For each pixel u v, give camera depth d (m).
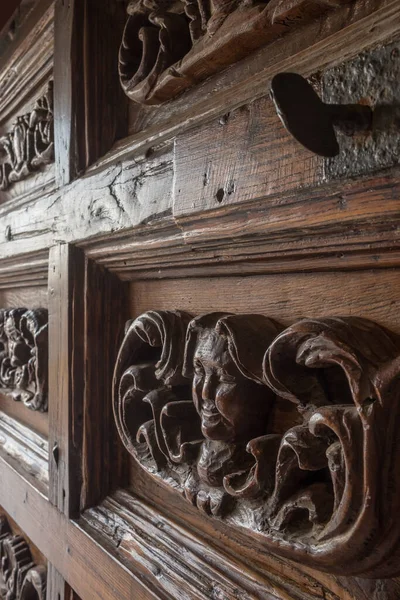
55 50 1.06
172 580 0.74
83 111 0.98
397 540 0.45
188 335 0.68
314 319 0.51
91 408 0.98
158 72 0.76
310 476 0.56
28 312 1.25
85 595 0.93
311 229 0.51
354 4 0.51
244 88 0.62
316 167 0.48
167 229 0.72
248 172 0.57
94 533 0.93
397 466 0.44
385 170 0.42
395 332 0.50
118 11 0.98
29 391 1.31
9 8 1.15
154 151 0.77
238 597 0.66
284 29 0.59
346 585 0.57
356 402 0.45
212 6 0.66
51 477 1.07
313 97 0.40
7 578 1.42
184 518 0.83
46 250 1.12
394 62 0.42
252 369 0.58
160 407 0.74
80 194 0.95
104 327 0.97
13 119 1.48
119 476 1.00
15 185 1.44
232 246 0.63
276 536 0.54
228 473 0.62
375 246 0.47
